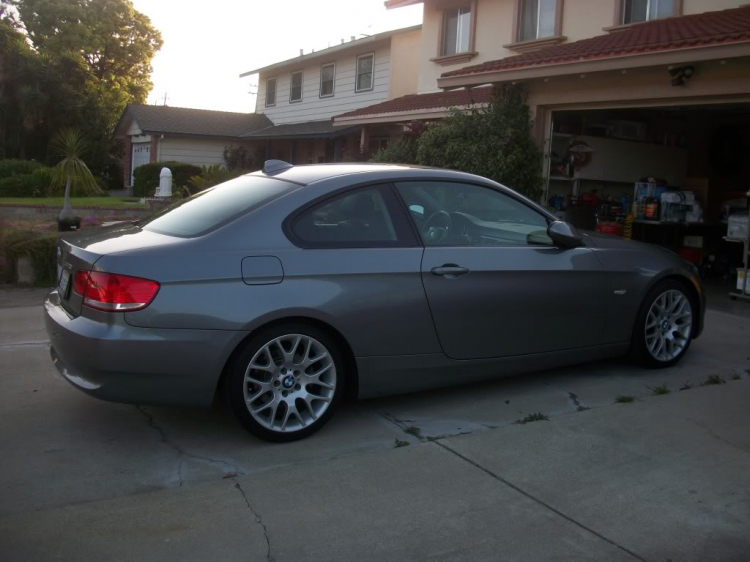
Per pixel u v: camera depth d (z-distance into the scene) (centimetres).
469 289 446
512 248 471
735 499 346
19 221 1562
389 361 429
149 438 415
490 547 304
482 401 479
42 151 3272
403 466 378
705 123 1325
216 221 409
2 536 305
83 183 1477
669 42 823
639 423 436
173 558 292
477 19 1562
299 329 399
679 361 570
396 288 423
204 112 2861
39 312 740
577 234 491
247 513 328
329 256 407
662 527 320
